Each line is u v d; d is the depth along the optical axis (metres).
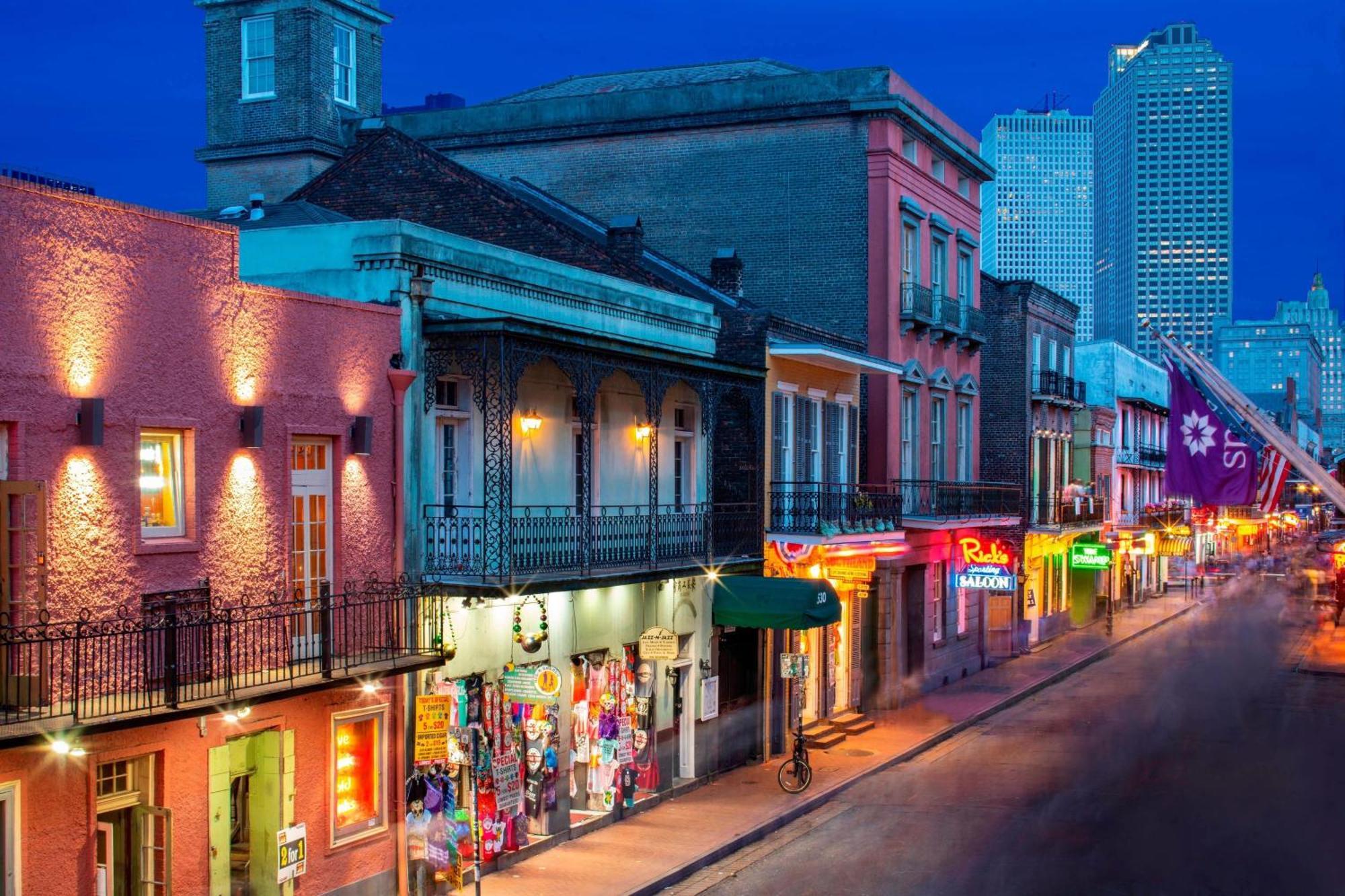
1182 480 18.89
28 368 12.79
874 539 30.31
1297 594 77.31
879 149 34.12
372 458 17.19
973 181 41.62
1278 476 18.62
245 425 15.19
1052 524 48.00
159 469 14.45
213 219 23.27
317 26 35.69
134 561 13.84
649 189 36.22
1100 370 61.47
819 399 29.88
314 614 16.00
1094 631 54.34
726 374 24.61
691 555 23.66
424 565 17.97
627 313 23.27
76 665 12.04
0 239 12.53
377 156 26.92
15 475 12.66
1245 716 32.66
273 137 35.50
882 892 17.44
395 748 17.19
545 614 19.48
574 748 20.81
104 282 13.59
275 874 15.32
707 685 24.67
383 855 16.94
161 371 14.23
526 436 20.02
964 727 31.20
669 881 18.20
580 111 36.72
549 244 26.06
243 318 15.31
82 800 12.98
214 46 36.25
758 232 35.19
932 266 37.75
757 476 26.44
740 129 35.41
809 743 27.75
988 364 45.91
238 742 15.32
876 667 33.03
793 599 24.36
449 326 18.00
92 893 13.05
